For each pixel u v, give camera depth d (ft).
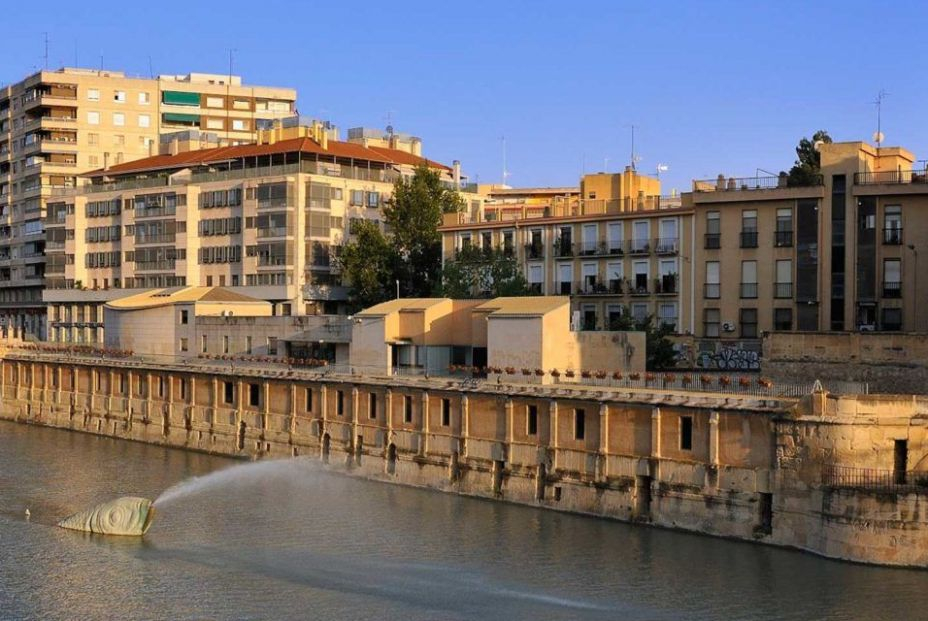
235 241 505.25
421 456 285.64
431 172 484.33
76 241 570.05
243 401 347.77
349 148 525.75
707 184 361.30
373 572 209.46
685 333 355.56
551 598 192.34
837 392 231.30
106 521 240.73
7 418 455.63
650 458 235.20
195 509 264.93
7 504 272.10
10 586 204.33
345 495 277.03
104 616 188.14
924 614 180.65
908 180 334.85
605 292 377.71
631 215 372.38
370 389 301.84
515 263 390.21
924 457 206.69
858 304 328.70
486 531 236.22
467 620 183.21
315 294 488.02
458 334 329.72
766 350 272.10
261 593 198.59
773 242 340.18
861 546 202.39
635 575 202.90
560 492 252.62
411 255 460.14
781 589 192.34
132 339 437.99
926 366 252.21
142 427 386.73
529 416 261.03
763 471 217.77
